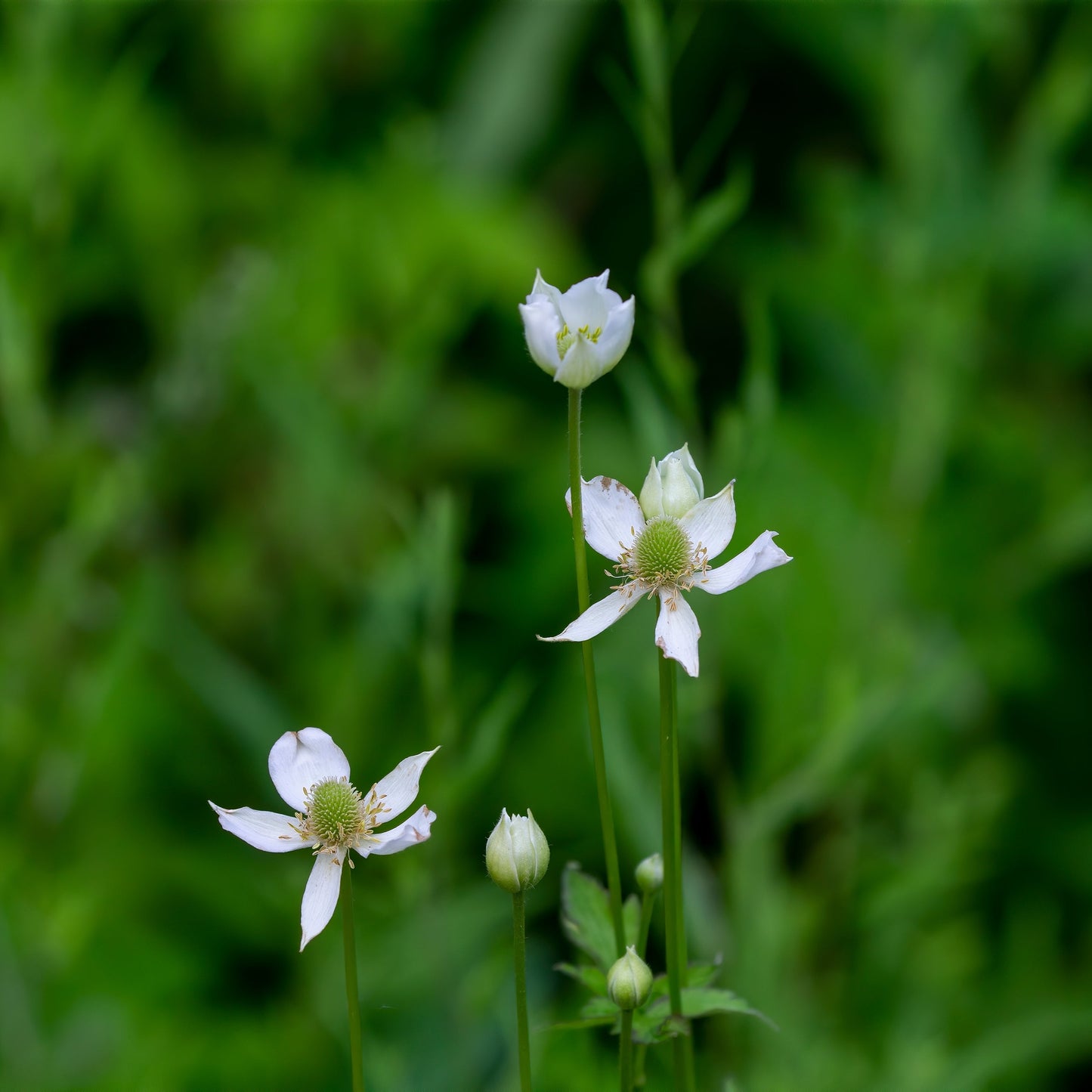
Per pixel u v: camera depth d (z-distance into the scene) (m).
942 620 1.15
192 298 1.23
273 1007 0.97
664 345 0.82
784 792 0.84
